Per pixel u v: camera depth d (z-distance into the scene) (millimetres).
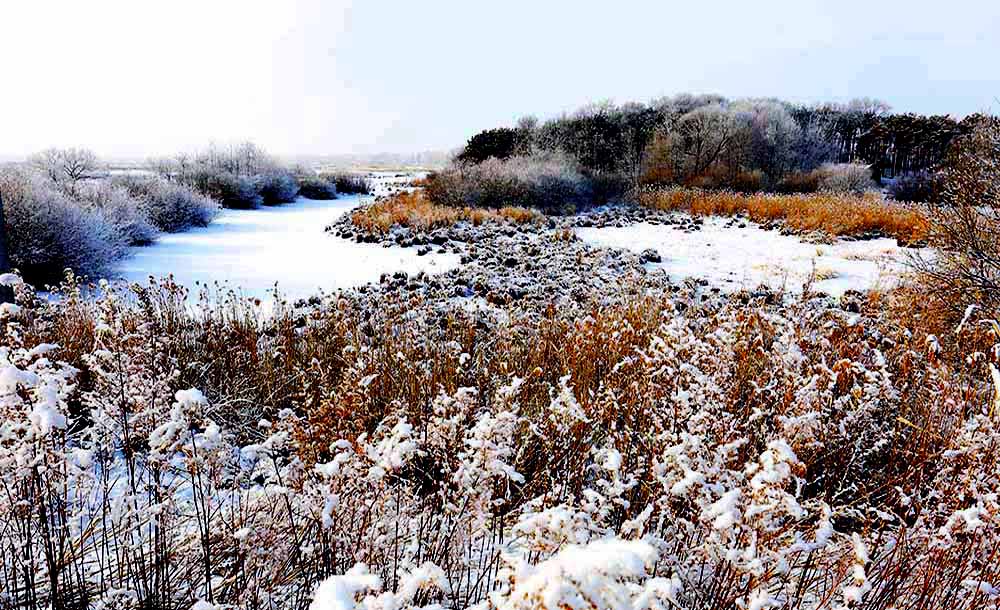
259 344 5148
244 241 15438
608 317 5926
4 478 1976
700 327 5508
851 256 12664
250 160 29469
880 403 3562
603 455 2869
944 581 2277
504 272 10594
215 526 2312
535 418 3438
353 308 7074
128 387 2533
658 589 1203
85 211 11453
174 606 2160
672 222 18703
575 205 21484
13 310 2738
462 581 2312
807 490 3135
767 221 18109
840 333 4855
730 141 30156
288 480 2285
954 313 6828
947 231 7215
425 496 2711
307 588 2129
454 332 5523
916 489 3016
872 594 2307
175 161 29453
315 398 4129
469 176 22000
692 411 2896
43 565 2230
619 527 2623
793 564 2246
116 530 2225
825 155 35000
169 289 5926
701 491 1969
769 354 3908
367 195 34656
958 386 3883
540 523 1736
